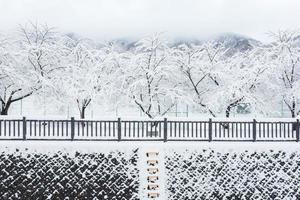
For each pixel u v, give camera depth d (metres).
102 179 18.06
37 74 27.27
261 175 18.47
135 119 18.73
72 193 17.97
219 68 29.81
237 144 18.55
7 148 17.98
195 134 20.58
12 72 26.36
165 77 28.53
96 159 18.17
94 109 29.19
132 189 18.00
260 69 27.48
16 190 17.86
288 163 18.62
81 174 18.05
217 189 18.25
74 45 31.89
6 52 26.84
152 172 18.02
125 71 28.02
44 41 30.17
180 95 28.16
